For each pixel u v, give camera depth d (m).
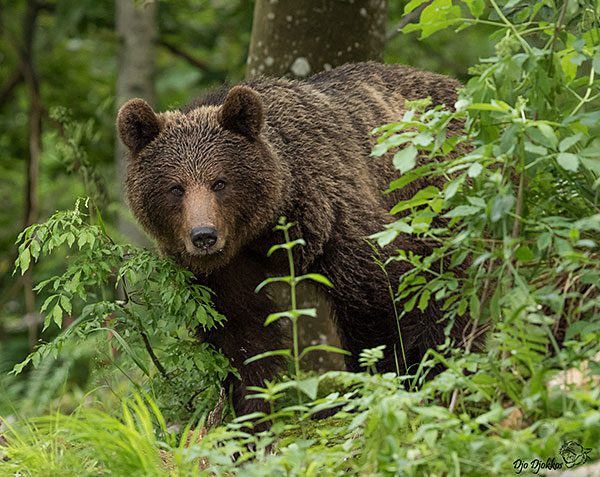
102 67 27.66
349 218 11.27
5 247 25.95
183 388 11.61
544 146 8.43
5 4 25.91
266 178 11.05
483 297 8.76
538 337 8.05
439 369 11.55
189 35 24.20
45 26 27.20
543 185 9.18
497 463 6.91
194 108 11.84
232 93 10.98
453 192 8.44
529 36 10.45
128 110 11.15
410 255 9.20
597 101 10.21
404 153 8.71
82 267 10.86
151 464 8.23
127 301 11.28
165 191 11.02
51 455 8.96
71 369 15.01
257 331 11.62
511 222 8.58
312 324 14.09
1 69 26.83
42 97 25.94
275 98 11.75
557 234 8.37
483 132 8.80
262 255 11.56
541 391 7.58
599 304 8.21
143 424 9.05
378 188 11.77
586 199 8.99
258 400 11.35
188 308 10.86
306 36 14.13
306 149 11.40
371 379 7.86
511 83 8.78
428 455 7.27
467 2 9.44
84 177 14.80
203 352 11.11
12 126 26.25
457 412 8.81
